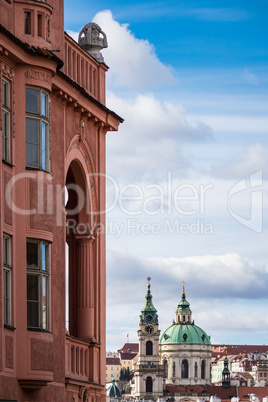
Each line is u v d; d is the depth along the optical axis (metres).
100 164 44.31
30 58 34.34
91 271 43.22
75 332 43.00
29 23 35.09
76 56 42.16
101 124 43.97
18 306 33.47
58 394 36.91
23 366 33.28
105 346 44.41
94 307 43.44
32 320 33.97
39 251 34.41
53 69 35.28
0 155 32.38
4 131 33.22
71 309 43.12
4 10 33.81
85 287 42.97
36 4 35.12
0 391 31.45
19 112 34.06
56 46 38.84
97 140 44.16
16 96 34.00
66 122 39.56
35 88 34.69
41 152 34.75
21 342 33.38
